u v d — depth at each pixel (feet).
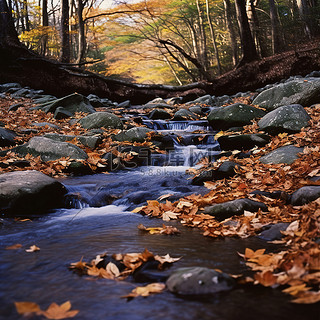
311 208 10.30
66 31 67.92
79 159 20.02
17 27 85.87
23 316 5.53
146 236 10.02
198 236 9.96
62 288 6.57
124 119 30.60
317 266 6.47
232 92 59.41
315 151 16.66
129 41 92.79
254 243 9.10
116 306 5.81
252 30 74.64
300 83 27.12
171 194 14.10
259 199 12.67
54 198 14.16
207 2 89.40
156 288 6.34
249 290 6.25
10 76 50.65
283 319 5.28
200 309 5.63
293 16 79.97
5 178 13.82
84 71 54.49
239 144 21.80
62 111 31.32
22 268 7.61
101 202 14.56
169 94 57.26
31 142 20.97
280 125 21.76
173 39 109.40
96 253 8.53
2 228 11.19
